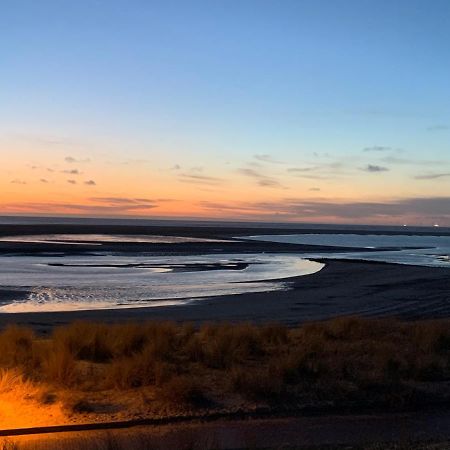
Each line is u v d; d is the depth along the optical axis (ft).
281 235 519.60
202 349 39.32
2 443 22.08
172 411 27.20
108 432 23.26
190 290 103.50
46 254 189.26
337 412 28.32
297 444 23.67
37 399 28.30
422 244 383.65
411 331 50.83
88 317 71.26
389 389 31.35
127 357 38.50
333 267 157.07
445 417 28.12
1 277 118.73
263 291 103.60
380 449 23.04
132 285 109.50
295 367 33.63
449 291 106.22
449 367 37.68
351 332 50.21
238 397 29.66
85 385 31.04
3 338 40.98
